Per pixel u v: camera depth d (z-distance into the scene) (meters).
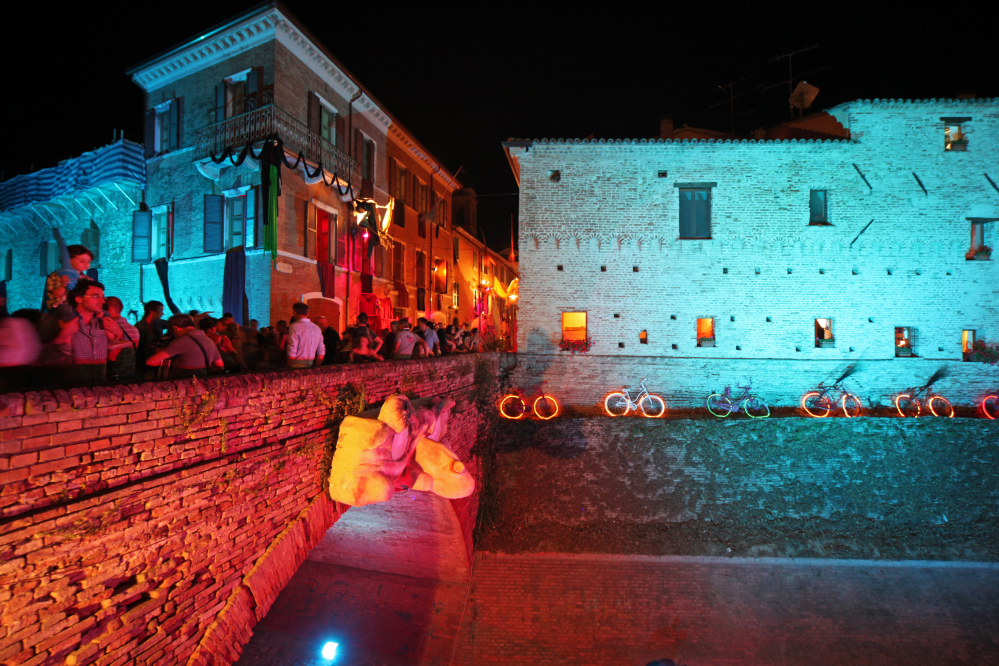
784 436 16.62
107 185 20.09
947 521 15.72
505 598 14.23
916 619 13.66
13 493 3.79
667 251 18.67
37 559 3.96
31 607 3.94
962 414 17.95
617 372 18.50
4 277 24.44
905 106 18.80
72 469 4.22
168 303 17.42
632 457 16.52
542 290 18.73
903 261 18.67
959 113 18.81
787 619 13.61
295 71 18.08
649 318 18.66
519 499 15.98
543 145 18.83
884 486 16.19
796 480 16.25
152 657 4.98
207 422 5.55
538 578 14.52
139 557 4.82
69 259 6.14
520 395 18.41
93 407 4.36
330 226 19.81
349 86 20.84
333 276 19.52
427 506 12.79
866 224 18.62
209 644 5.60
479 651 13.36
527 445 16.66
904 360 18.41
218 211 17.64
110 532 4.53
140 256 19.14
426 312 28.00
